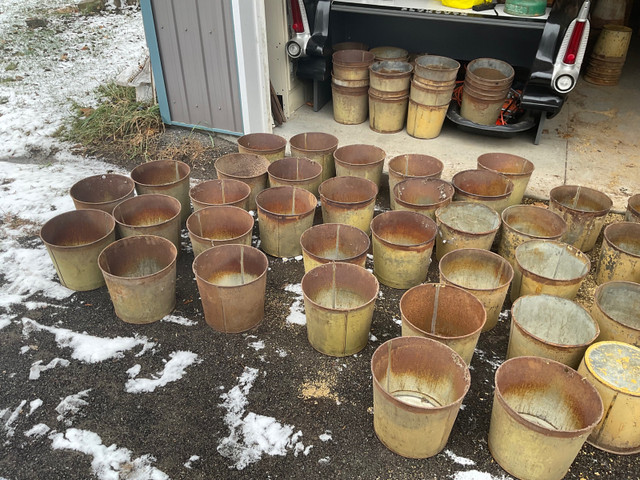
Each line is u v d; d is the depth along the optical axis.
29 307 2.76
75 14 7.72
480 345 2.57
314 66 4.54
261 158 3.57
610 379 1.93
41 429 2.12
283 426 2.13
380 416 1.97
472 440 2.09
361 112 4.65
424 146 4.27
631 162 4.04
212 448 2.04
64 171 4.11
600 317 2.28
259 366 2.41
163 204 3.16
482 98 4.14
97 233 3.05
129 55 6.28
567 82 3.80
